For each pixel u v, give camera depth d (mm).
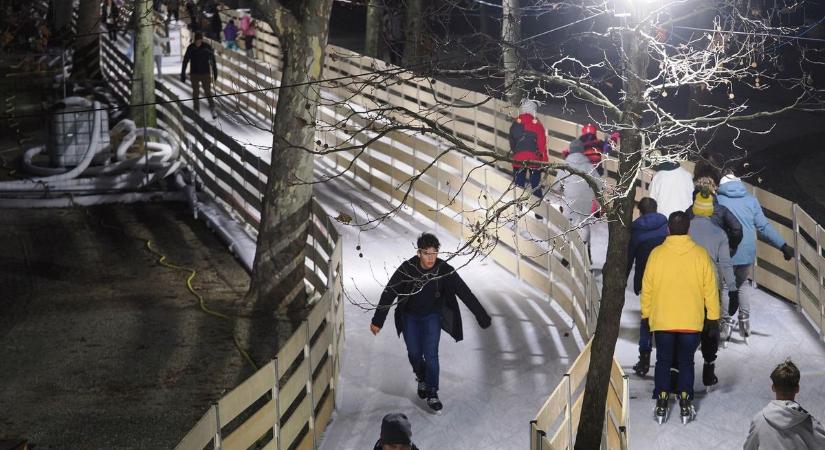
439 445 9375
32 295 14789
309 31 12445
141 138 23000
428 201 17469
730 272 10516
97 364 12148
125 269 15992
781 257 12734
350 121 21203
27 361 12305
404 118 22609
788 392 6836
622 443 7652
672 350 9531
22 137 25641
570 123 18734
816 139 23375
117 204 19828
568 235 12438
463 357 11453
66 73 33594
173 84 30422
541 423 7250
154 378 11719
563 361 11273
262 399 10875
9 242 17531
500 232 14922
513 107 19703
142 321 13547
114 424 10547
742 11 12750
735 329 11828
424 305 9867
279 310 13648
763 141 23312
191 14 31547
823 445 6758
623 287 8219
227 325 13211
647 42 8188
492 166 20281
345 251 15547
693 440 9305
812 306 11930
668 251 9359
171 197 19875
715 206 10734
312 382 9328
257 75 28781
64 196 19828
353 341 12016
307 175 13336
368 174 19359
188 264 16156
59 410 10891
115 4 34531
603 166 15148
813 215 18250
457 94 22609
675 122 8344
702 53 9719
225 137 18391
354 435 9656
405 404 10297
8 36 36219
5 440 10031
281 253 13477
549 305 13086
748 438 6953
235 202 18250
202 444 7074
